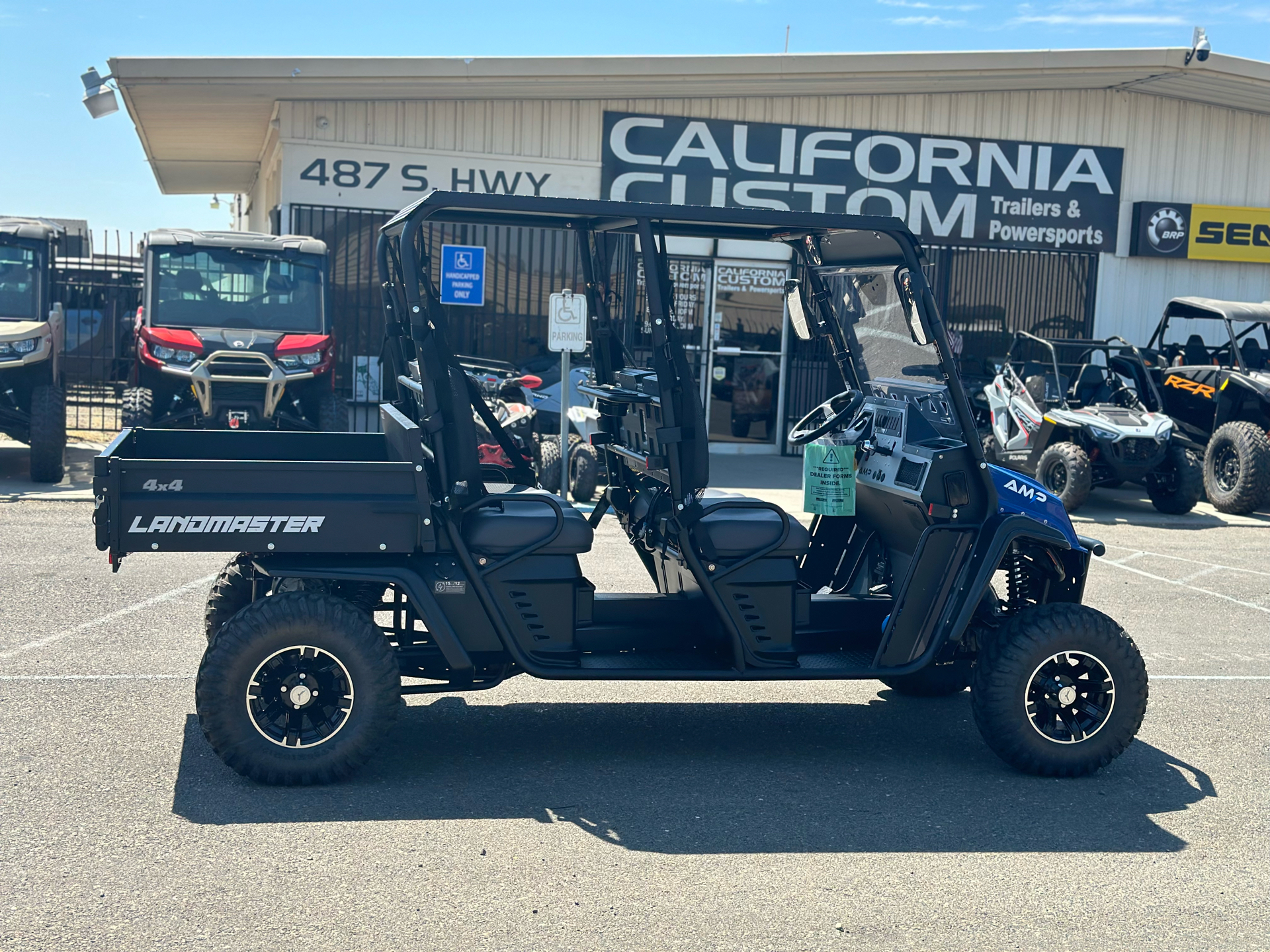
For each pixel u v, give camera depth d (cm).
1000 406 1377
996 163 1634
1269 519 1269
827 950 339
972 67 1456
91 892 358
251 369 1147
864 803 456
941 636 488
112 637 642
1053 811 455
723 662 491
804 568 582
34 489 1109
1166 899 380
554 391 1214
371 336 1484
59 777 448
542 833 415
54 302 1188
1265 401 1272
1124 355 1376
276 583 476
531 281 1502
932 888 383
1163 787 485
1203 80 1526
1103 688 490
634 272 550
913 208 1622
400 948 331
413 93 1419
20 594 725
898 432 526
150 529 435
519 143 1505
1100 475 1288
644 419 498
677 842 412
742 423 1620
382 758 485
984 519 496
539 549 467
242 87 1355
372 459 554
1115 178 1670
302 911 351
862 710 583
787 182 1585
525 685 604
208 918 344
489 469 564
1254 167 1714
